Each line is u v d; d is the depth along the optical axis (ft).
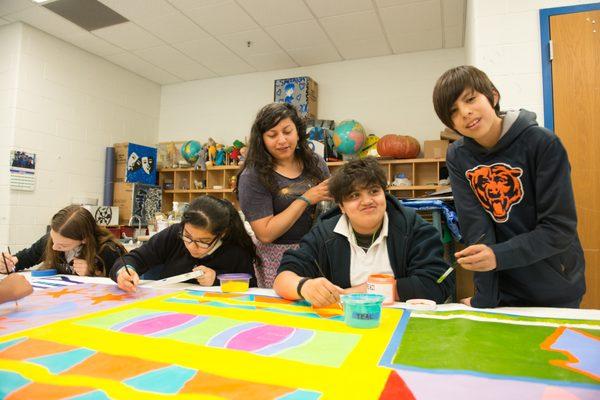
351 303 2.64
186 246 4.47
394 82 13.74
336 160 13.10
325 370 1.89
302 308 3.18
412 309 3.14
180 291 3.94
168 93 16.98
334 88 14.46
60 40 12.84
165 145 16.02
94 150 13.99
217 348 2.21
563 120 6.89
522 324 2.67
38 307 3.22
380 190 3.67
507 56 7.18
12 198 11.44
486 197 3.76
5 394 1.65
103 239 5.54
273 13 11.21
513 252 3.10
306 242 4.14
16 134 11.56
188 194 15.42
